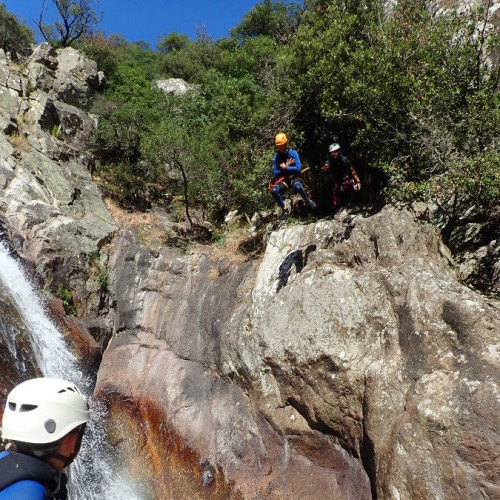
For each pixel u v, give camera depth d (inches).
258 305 364.5
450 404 247.0
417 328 276.5
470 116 300.7
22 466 68.6
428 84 317.4
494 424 231.9
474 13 331.0
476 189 289.6
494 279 300.4
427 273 288.7
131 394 413.7
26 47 735.1
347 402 296.8
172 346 415.8
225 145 599.8
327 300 324.2
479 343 254.7
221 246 467.5
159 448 380.2
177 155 532.4
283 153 314.0
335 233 363.9
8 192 475.8
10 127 548.4
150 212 583.5
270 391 340.2
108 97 765.9
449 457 239.8
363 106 354.6
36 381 76.8
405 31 347.6
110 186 603.8
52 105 616.1
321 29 423.2
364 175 412.5
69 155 590.6
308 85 407.5
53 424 72.7
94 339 437.1
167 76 916.6
